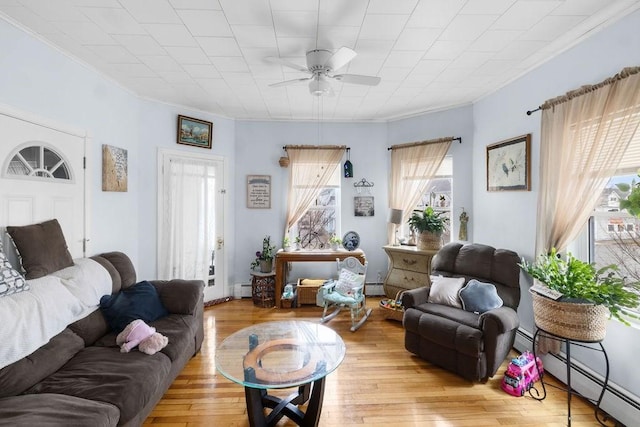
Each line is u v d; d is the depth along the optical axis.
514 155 3.06
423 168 4.21
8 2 1.94
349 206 4.63
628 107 1.92
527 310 2.87
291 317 3.82
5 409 1.39
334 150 4.57
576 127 2.26
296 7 2.00
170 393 2.28
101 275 2.43
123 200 3.39
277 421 2.01
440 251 3.38
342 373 2.56
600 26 2.15
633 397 1.89
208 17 2.12
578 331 1.88
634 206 1.60
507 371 2.33
